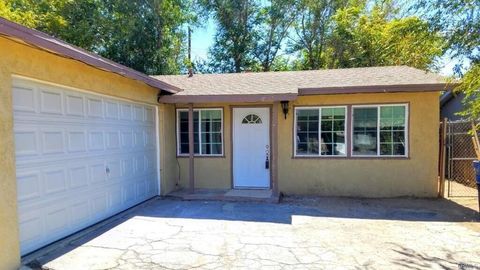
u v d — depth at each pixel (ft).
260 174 31.12
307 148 29.37
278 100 25.91
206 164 31.68
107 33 60.34
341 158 28.63
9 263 13.12
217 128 31.55
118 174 22.76
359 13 66.44
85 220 19.01
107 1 61.00
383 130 27.99
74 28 56.80
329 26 72.23
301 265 13.98
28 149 14.83
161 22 65.00
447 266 13.83
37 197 15.30
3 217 12.92
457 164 33.73
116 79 21.79
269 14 75.36
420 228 19.43
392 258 14.75
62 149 17.13
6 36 12.40
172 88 27.40
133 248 15.94
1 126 12.95
